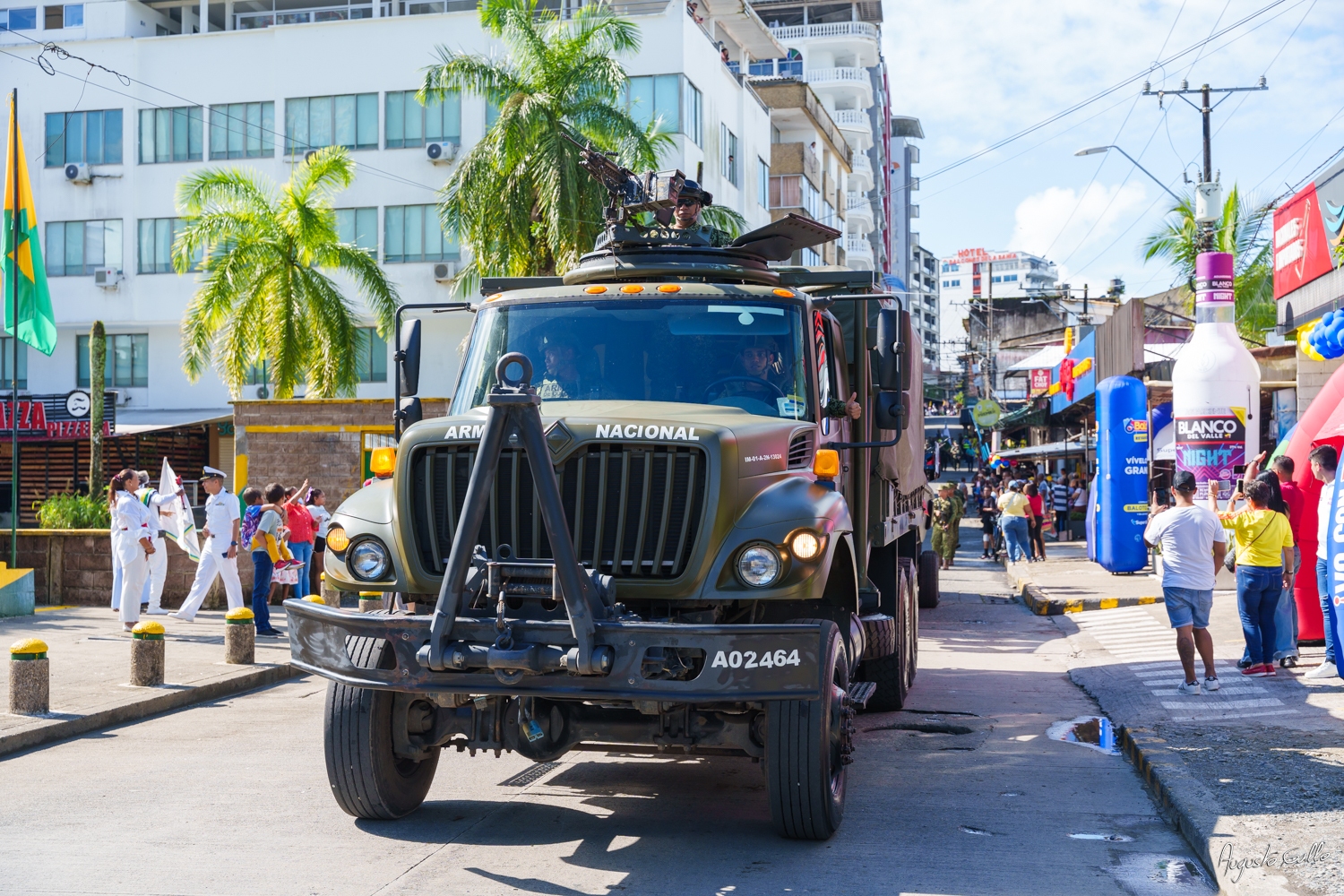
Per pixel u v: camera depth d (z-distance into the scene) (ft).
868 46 223.10
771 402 21.21
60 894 16.78
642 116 107.65
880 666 31.09
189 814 21.17
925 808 21.88
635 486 18.10
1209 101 99.19
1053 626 52.21
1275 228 65.57
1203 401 56.34
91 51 123.34
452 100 114.42
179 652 40.55
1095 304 248.93
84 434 109.19
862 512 27.61
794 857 18.76
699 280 23.79
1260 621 34.50
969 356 260.21
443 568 18.43
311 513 54.75
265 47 119.03
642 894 16.93
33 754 26.53
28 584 51.75
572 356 21.88
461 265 112.78
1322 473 32.99
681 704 19.06
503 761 25.95
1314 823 19.25
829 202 176.65
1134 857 18.94
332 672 18.34
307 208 85.66
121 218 123.03
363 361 114.42
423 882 17.42
